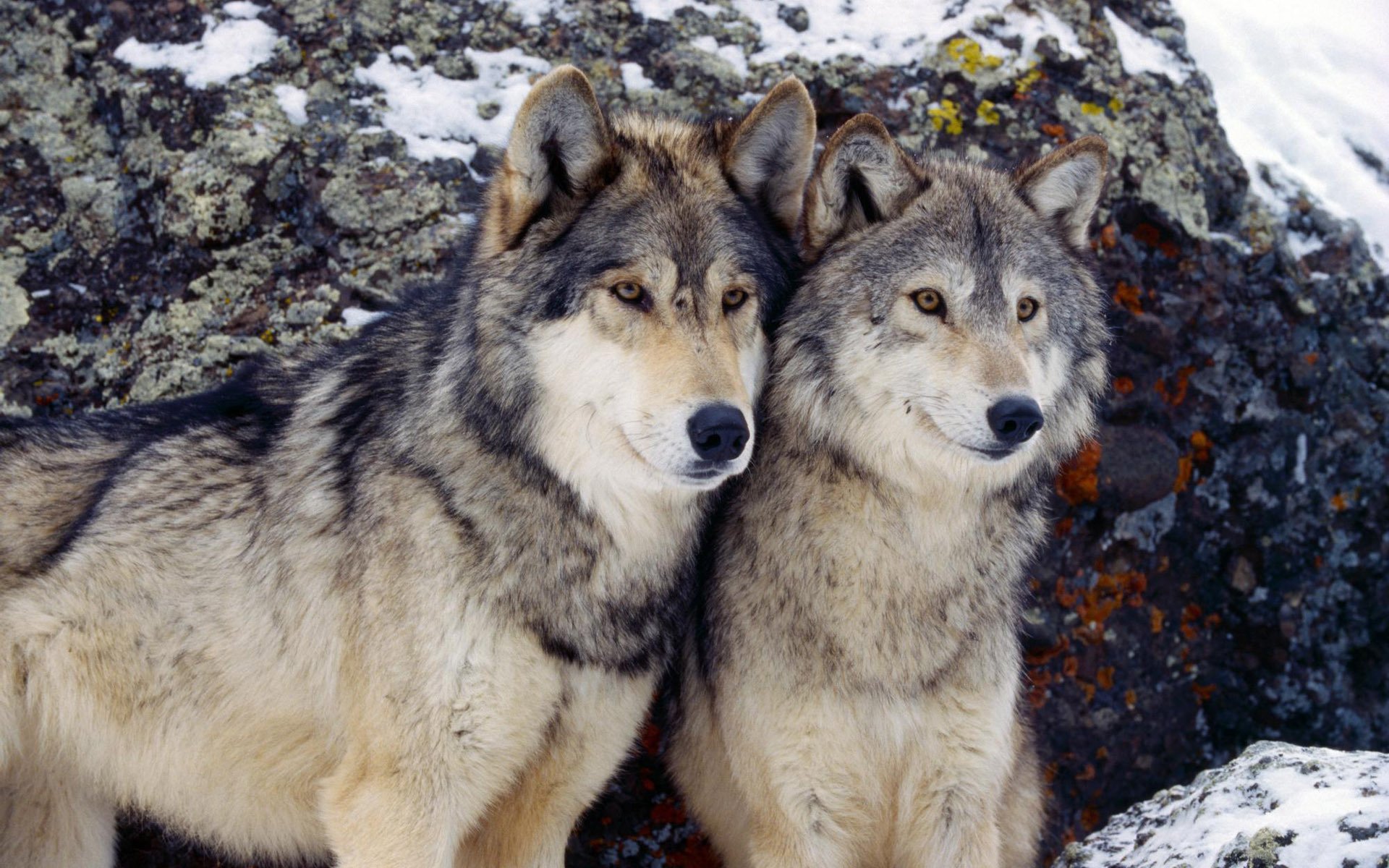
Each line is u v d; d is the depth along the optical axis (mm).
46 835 6113
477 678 4980
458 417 5082
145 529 5535
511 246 5055
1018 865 6547
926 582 5438
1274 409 8680
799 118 5461
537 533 5039
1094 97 8641
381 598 5027
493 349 5016
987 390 5020
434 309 5566
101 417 6051
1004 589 5676
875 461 5371
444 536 4988
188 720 5531
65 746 5727
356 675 5129
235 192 7547
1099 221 8195
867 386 5348
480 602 4980
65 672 5539
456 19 8344
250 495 5496
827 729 5449
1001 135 8312
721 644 5695
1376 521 8930
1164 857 5379
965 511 5445
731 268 5035
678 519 5328
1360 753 5652
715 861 7082
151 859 6789
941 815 5609
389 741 5012
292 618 5332
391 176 7641
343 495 5297
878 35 8609
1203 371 8477
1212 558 8641
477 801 5188
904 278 5312
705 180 5262
